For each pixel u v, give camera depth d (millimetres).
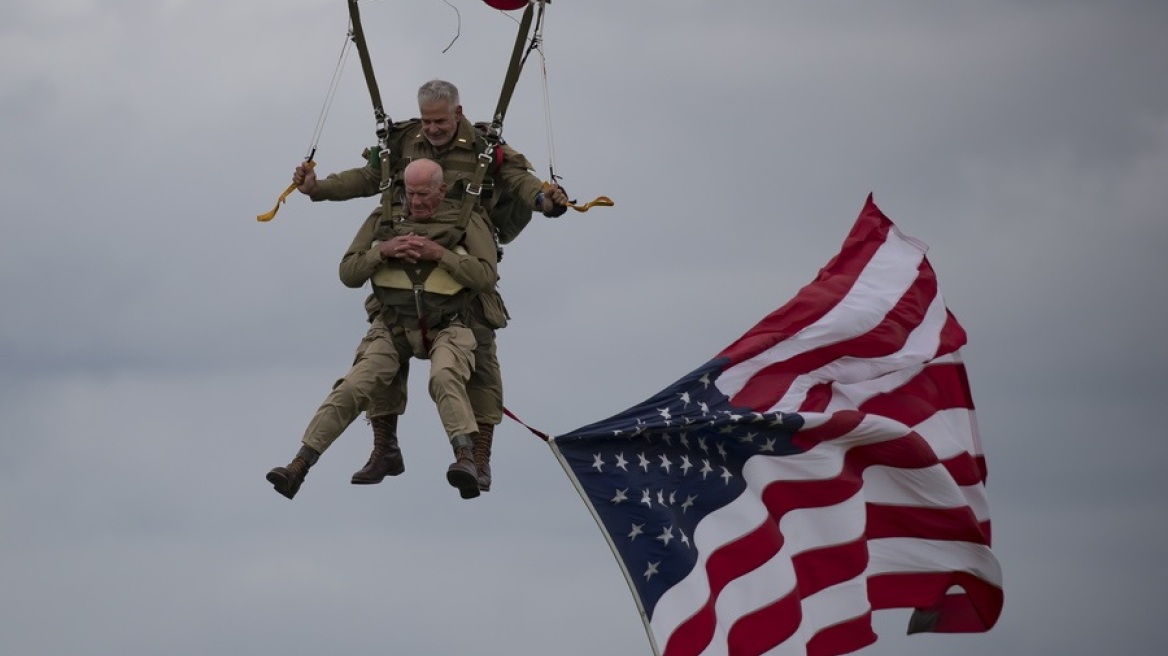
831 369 51406
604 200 41188
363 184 42938
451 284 41344
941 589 52438
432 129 41750
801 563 49812
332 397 41219
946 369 53750
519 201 43031
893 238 54281
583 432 46344
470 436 40719
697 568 46406
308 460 40875
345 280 42125
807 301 51750
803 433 49875
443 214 41750
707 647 45875
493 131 42094
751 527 48406
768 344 50531
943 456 53156
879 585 52219
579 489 46156
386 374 41719
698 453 48469
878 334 52094
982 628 52844
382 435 43594
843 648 49812
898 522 52156
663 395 48375
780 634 47938
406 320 41594
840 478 50250
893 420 50844
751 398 49969
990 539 53562
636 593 45781
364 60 42844
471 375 42656
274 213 41969
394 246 41250
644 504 46594
